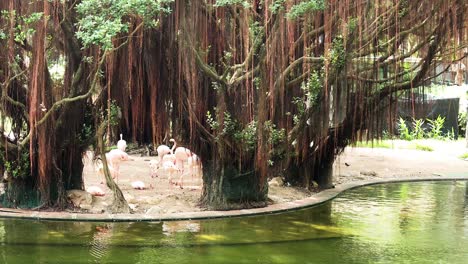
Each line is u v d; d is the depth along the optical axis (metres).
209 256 6.77
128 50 8.98
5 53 8.46
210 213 9.05
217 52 9.48
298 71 10.31
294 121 10.27
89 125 9.41
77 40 8.85
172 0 8.06
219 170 9.55
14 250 6.79
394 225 8.86
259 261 6.61
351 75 10.26
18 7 8.38
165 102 9.59
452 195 12.16
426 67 10.71
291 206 10.01
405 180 14.23
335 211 9.98
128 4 7.59
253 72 9.15
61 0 8.29
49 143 8.80
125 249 6.95
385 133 15.93
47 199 8.94
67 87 9.03
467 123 21.83
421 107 11.71
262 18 9.16
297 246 7.39
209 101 9.55
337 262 6.65
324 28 8.97
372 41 9.83
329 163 12.34
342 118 11.11
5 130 9.12
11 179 9.03
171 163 11.27
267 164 9.64
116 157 11.25
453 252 7.23
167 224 8.41
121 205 8.89
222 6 8.67
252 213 9.30
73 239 7.36
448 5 9.18
